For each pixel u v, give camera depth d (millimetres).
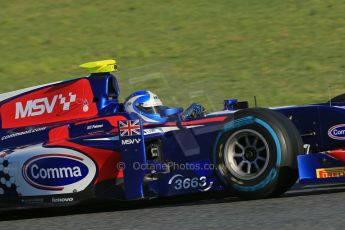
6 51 79562
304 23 79562
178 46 76312
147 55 73500
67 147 26094
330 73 61438
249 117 23578
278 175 23000
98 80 27109
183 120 25750
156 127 25906
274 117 23344
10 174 26766
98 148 25641
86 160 25781
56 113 27547
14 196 26797
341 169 23000
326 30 75938
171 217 21656
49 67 71250
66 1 98375
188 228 19531
